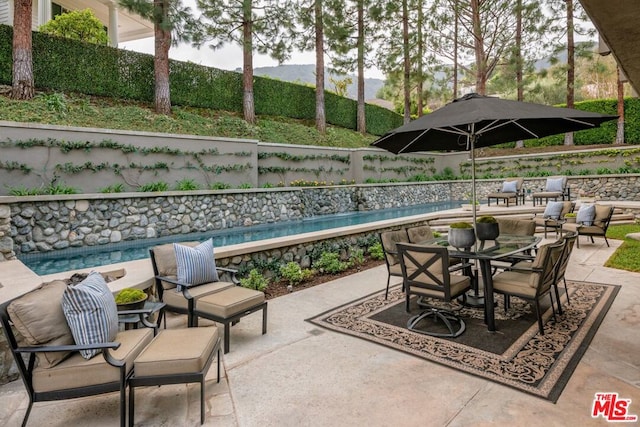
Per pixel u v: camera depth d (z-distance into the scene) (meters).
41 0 13.15
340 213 13.63
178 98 13.09
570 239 3.76
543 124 4.46
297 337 3.46
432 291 3.58
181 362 2.24
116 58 11.55
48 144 7.81
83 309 2.21
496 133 5.09
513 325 3.63
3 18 11.80
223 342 3.31
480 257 3.47
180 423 2.25
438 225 9.54
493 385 2.57
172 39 11.08
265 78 15.63
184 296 3.38
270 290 4.97
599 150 14.14
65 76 10.57
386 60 17.58
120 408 2.21
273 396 2.51
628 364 2.81
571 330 3.45
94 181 8.48
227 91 14.35
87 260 6.64
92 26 12.01
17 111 8.70
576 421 2.16
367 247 7.18
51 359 2.13
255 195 10.84
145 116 11.16
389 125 20.45
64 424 2.27
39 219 7.07
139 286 3.67
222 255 4.79
